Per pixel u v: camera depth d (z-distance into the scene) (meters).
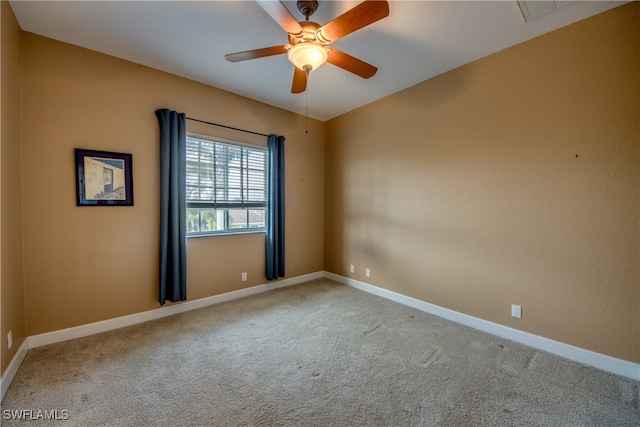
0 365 1.63
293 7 1.87
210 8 1.89
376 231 3.54
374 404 1.62
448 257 2.81
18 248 2.02
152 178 2.73
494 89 2.43
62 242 2.30
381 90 3.21
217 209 3.25
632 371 1.85
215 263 3.22
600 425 1.47
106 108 2.46
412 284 3.14
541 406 1.61
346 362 2.04
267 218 3.65
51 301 2.26
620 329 1.90
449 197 2.79
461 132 2.67
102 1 1.81
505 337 2.41
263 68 2.72
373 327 2.62
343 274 4.06
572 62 2.03
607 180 1.92
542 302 2.22
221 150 3.26
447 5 1.84
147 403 1.61
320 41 1.73
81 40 2.26
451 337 2.43
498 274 2.46
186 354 2.13
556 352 2.15
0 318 1.64
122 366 1.96
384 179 3.43
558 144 2.11
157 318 2.78
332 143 4.17
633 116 1.82
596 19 1.93
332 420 1.50
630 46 1.82
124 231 2.59
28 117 2.14
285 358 2.09
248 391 1.72
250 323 2.70
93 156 2.40
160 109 2.71
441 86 2.81
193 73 2.82
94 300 2.45
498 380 1.84
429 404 1.62
